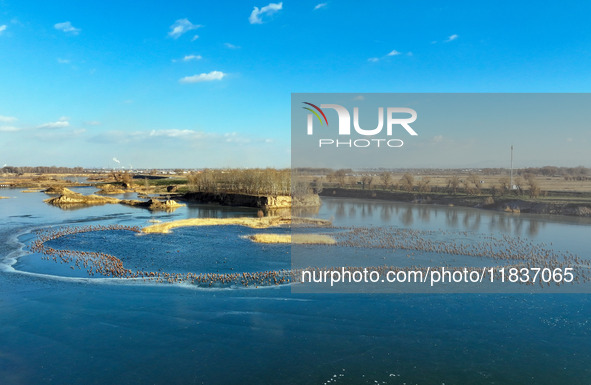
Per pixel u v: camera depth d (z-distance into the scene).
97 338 29.23
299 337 29.34
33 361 26.20
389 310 34.00
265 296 37.38
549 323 31.19
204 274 43.97
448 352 27.11
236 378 24.31
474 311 33.66
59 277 43.25
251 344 28.34
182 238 65.00
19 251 55.88
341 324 31.47
